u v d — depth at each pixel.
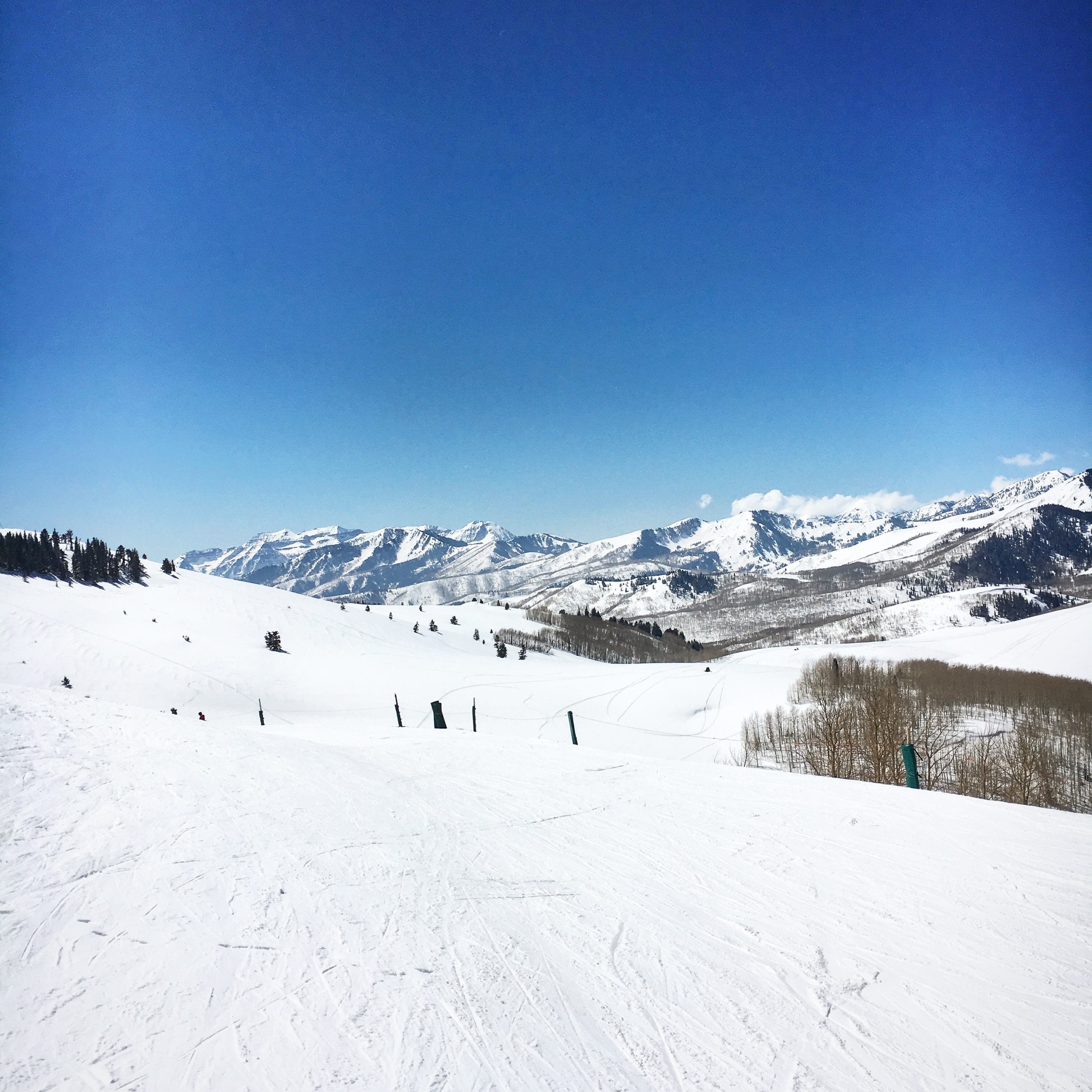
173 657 72.62
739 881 5.61
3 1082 2.89
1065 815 7.11
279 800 7.44
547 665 107.00
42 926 4.23
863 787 8.69
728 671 90.38
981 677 69.69
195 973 3.94
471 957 4.36
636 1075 3.25
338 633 98.94
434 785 9.22
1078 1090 3.09
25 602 81.81
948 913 4.87
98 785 6.79
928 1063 3.32
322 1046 3.37
